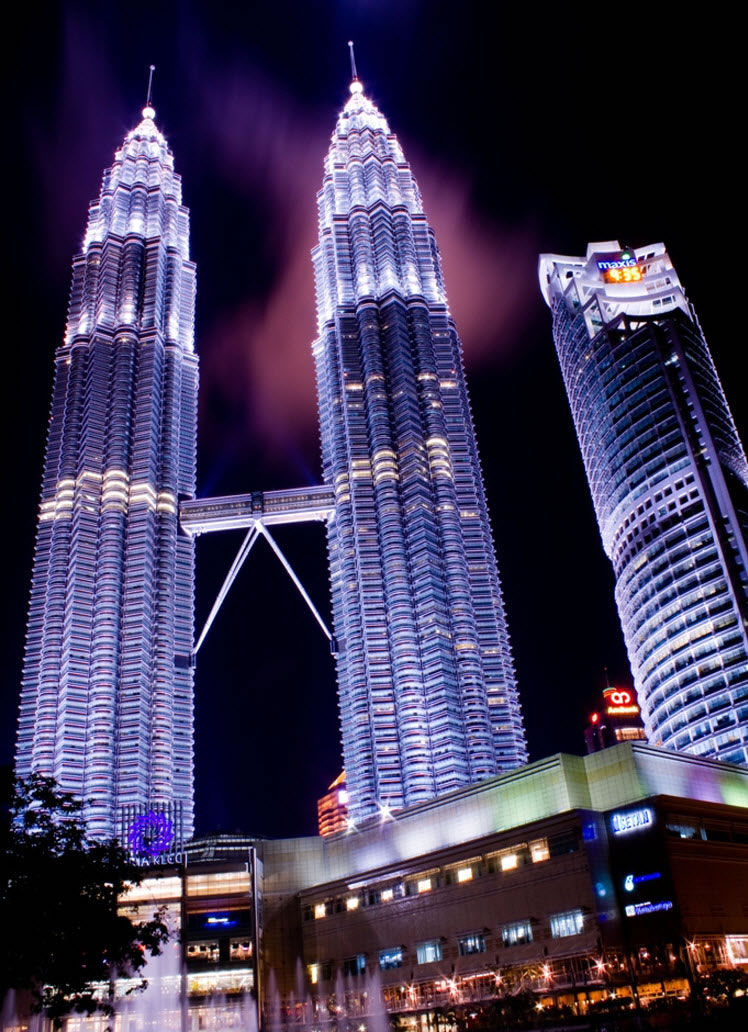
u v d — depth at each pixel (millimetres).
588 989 95812
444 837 127312
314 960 133375
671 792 113438
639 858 101688
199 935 133250
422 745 198250
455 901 115500
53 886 56750
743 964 98000
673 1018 70188
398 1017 113812
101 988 126812
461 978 110125
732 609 192000
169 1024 126875
